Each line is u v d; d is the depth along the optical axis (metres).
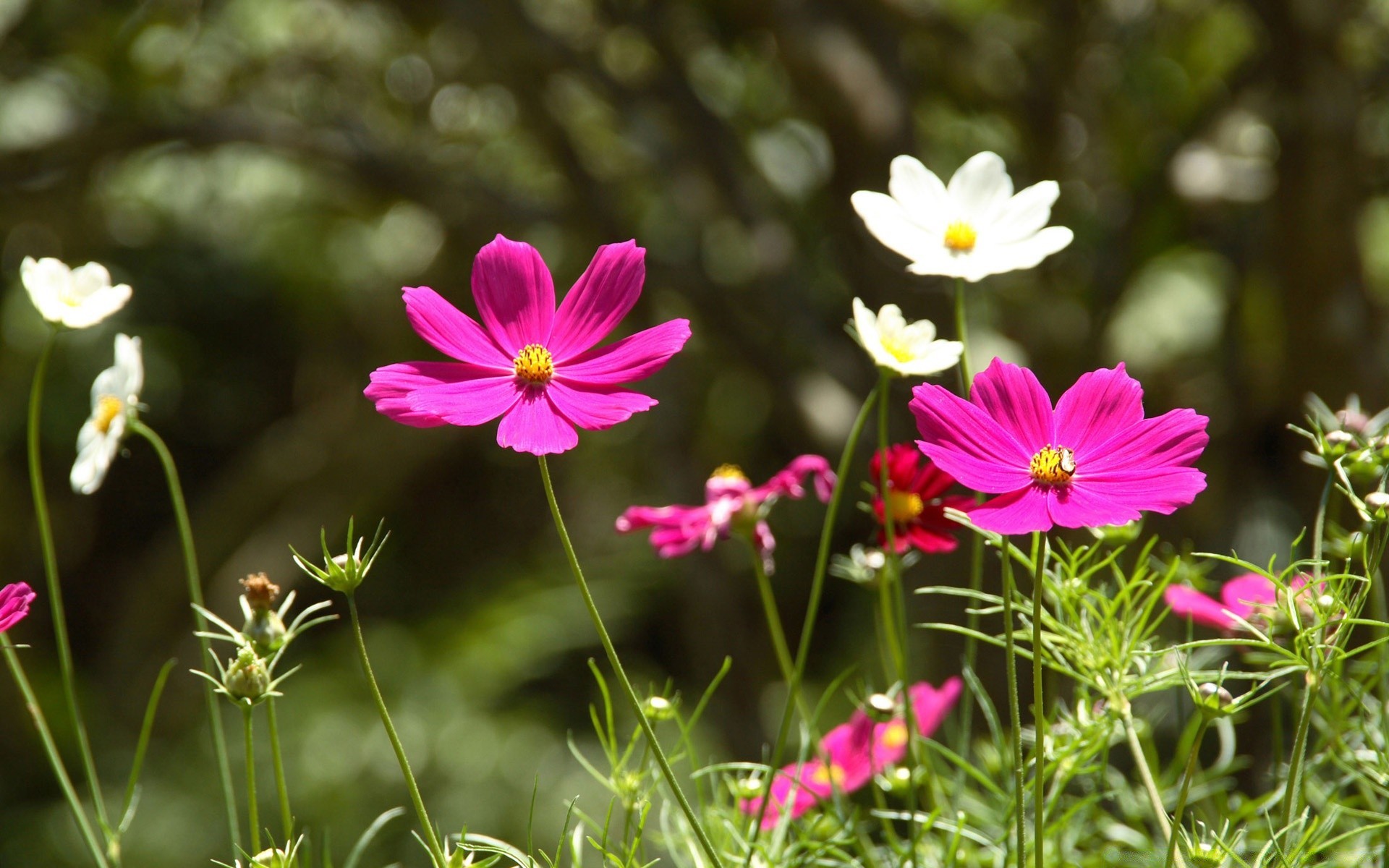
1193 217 3.38
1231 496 3.18
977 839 1.53
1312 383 2.92
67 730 5.57
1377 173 3.39
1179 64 3.62
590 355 1.45
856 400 3.38
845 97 3.07
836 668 6.04
